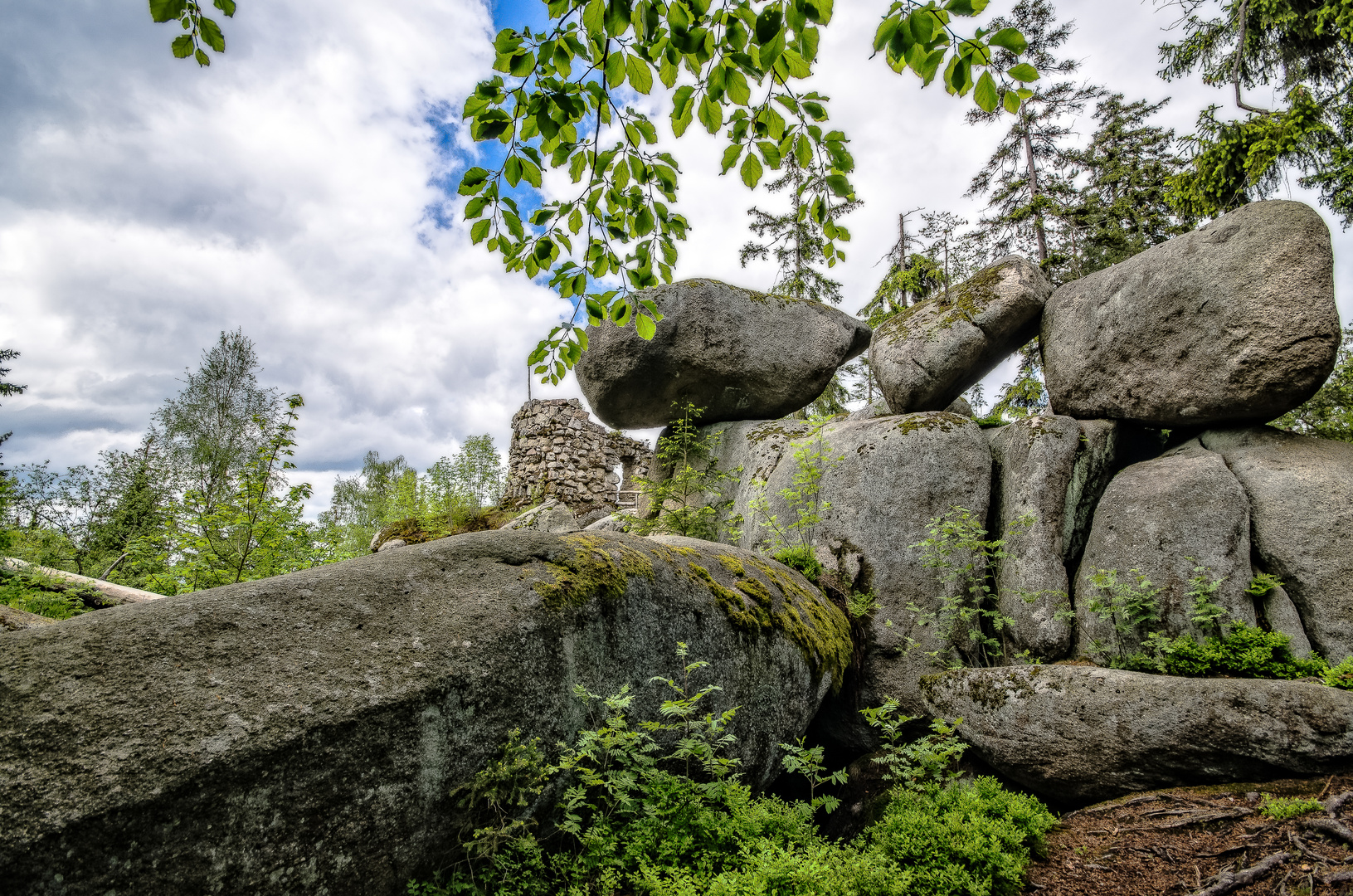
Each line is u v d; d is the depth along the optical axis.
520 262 3.02
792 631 5.86
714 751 4.70
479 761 3.27
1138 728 4.94
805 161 2.73
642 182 2.90
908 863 3.88
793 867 3.23
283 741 2.62
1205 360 6.93
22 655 2.47
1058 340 8.68
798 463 8.91
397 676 3.06
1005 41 1.91
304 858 2.61
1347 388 10.39
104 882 2.17
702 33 2.08
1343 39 9.30
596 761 3.67
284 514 6.98
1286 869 3.56
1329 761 4.28
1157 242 15.71
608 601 4.29
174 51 2.16
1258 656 5.44
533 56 2.22
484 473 17.50
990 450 8.55
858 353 12.24
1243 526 6.30
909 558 7.69
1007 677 5.71
